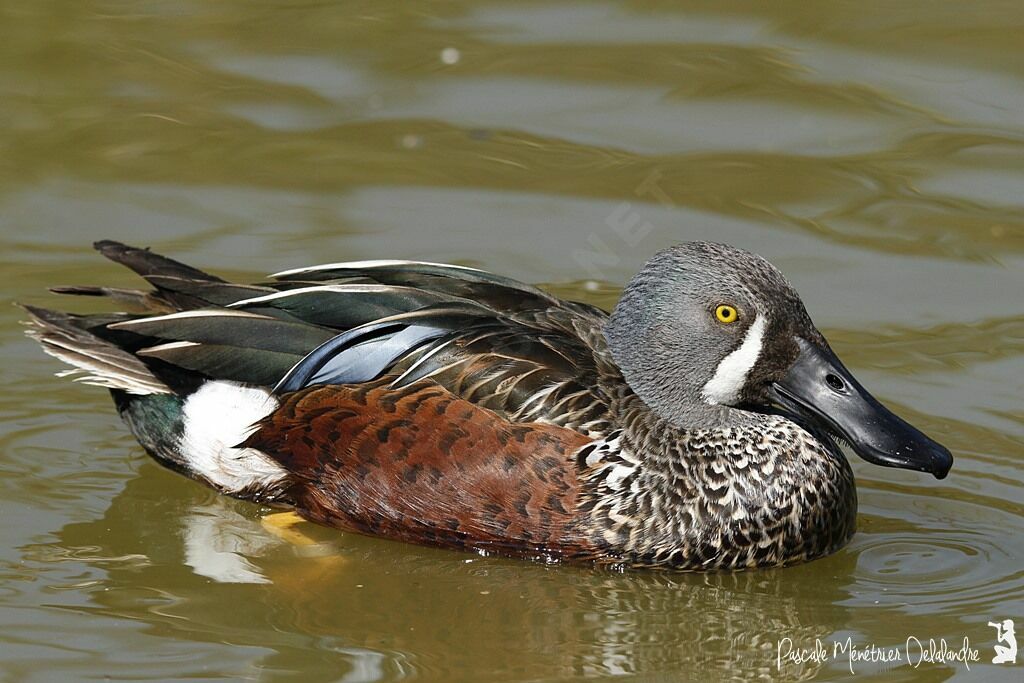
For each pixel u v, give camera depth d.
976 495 12.52
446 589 11.22
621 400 11.73
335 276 12.62
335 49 19.62
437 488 11.46
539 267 15.65
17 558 11.40
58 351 12.26
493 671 10.17
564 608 11.04
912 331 14.62
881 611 11.02
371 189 16.95
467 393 11.42
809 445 11.97
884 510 12.55
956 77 18.70
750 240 16.02
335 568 11.48
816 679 10.16
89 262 15.70
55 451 12.93
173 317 12.05
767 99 18.44
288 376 11.77
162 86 18.72
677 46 19.59
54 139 17.64
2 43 19.41
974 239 16.00
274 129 17.97
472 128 18.03
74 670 9.95
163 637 10.42
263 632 10.54
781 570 11.78
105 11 20.39
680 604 11.20
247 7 20.62
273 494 12.15
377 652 10.33
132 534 11.83
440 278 12.39
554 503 11.30
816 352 11.77
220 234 16.14
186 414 12.16
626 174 17.14
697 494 11.56
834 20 20.09
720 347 11.76
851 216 16.39
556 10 20.66
